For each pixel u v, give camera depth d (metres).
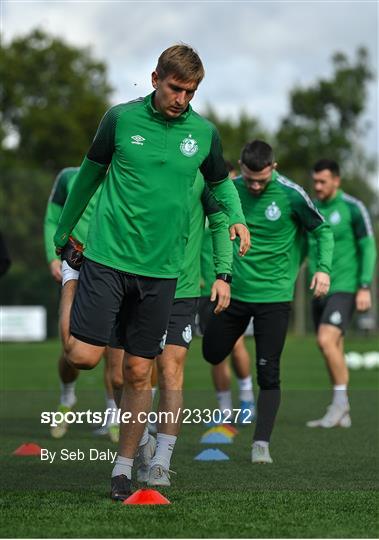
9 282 92.06
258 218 22.17
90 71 156.25
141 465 18.27
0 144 141.12
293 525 13.83
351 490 17.11
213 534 13.24
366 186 141.25
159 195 15.45
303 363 59.78
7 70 147.88
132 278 15.65
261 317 22.00
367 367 57.56
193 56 14.88
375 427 28.06
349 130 144.75
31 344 87.12
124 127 15.37
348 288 29.48
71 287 16.39
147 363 16.12
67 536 13.08
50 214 25.88
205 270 27.70
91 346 15.59
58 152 143.50
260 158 21.55
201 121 15.70
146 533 13.27
